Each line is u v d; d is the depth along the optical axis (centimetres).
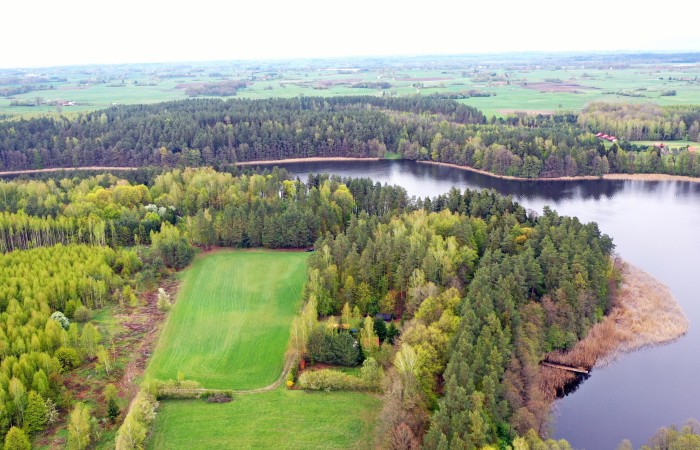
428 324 12200
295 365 11888
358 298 14125
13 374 10681
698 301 15425
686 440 8925
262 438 9950
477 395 9425
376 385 11131
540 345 12469
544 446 9075
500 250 14900
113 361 12288
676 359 12756
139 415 10025
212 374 11856
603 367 12512
